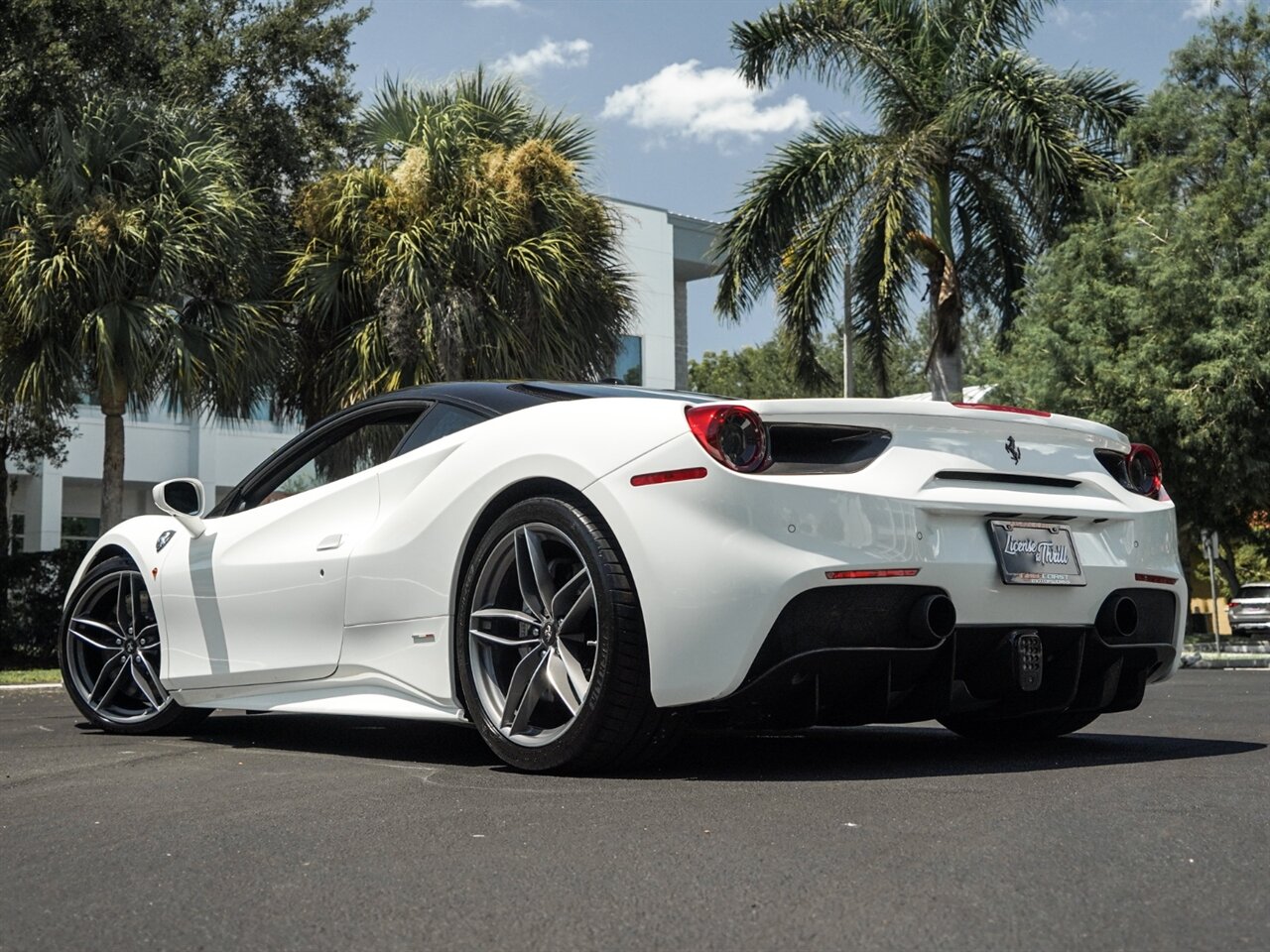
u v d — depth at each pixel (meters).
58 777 3.41
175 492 4.39
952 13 15.99
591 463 3.23
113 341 10.73
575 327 12.36
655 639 3.09
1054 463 3.48
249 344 11.56
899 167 15.39
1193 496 16.14
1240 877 2.08
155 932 1.87
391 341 11.76
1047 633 3.40
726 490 3.06
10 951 1.79
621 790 3.00
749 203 16.11
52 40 12.73
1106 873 2.11
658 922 1.86
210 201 11.27
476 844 2.40
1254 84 16.70
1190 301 15.36
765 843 2.36
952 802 2.78
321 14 15.52
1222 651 17.23
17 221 10.95
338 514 3.98
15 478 16.50
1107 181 15.82
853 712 3.30
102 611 4.95
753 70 16.27
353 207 12.30
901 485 3.19
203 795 3.05
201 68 14.58
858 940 1.75
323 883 2.13
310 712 3.90
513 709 3.37
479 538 3.55
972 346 27.05
